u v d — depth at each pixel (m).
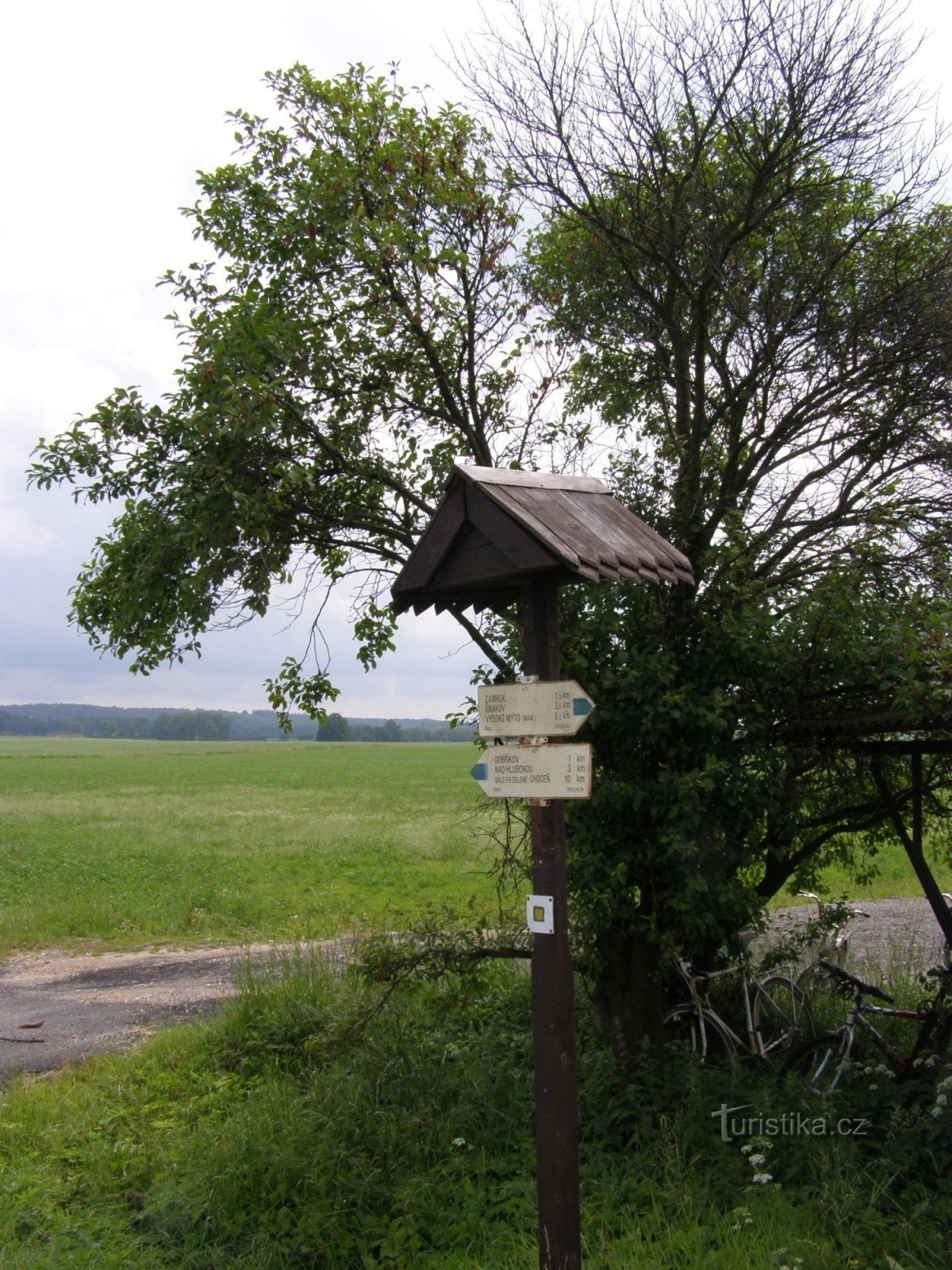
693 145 7.42
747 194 7.35
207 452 6.29
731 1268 4.38
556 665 4.24
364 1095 6.40
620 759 6.21
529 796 4.07
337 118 7.21
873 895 16.06
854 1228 4.60
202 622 6.90
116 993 11.66
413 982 7.03
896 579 6.78
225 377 6.09
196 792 48.16
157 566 6.51
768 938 8.05
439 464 7.91
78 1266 4.87
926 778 7.20
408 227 7.09
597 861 6.04
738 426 7.29
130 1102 7.42
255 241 7.45
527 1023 8.12
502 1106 6.40
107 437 6.62
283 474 6.53
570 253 7.89
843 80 6.96
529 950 6.86
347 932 14.30
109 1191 5.94
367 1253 5.00
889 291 7.21
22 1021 10.57
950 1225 4.61
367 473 7.20
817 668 6.03
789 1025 7.21
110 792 48.53
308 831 29.11
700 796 5.91
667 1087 6.14
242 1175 5.70
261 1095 6.81
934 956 9.97
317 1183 5.49
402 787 52.06
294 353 6.81
